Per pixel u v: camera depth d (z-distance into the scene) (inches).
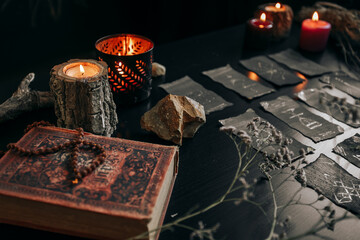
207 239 13.3
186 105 17.6
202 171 16.1
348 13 26.5
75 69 17.1
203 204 14.6
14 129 17.8
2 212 13.3
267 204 14.7
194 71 23.0
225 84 21.8
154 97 20.5
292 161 16.6
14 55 41.9
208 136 18.1
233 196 15.0
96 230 12.9
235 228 13.7
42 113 19.0
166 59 24.1
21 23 40.9
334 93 21.5
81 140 14.6
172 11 39.8
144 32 44.3
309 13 28.7
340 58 25.3
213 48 25.7
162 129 17.5
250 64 23.9
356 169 16.4
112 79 18.7
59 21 42.3
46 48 43.2
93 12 42.8
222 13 40.4
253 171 16.1
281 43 26.9
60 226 13.1
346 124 19.2
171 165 14.4
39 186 12.9
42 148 14.4
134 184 13.1
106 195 12.7
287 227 13.8
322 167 16.3
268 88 21.5
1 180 13.0
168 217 14.0
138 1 42.3
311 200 14.9
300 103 20.6
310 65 24.1
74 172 13.3
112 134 17.9
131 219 12.1
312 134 18.2
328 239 13.5
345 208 14.6
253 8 38.6
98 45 19.1
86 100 15.9
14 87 20.5
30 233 13.3
